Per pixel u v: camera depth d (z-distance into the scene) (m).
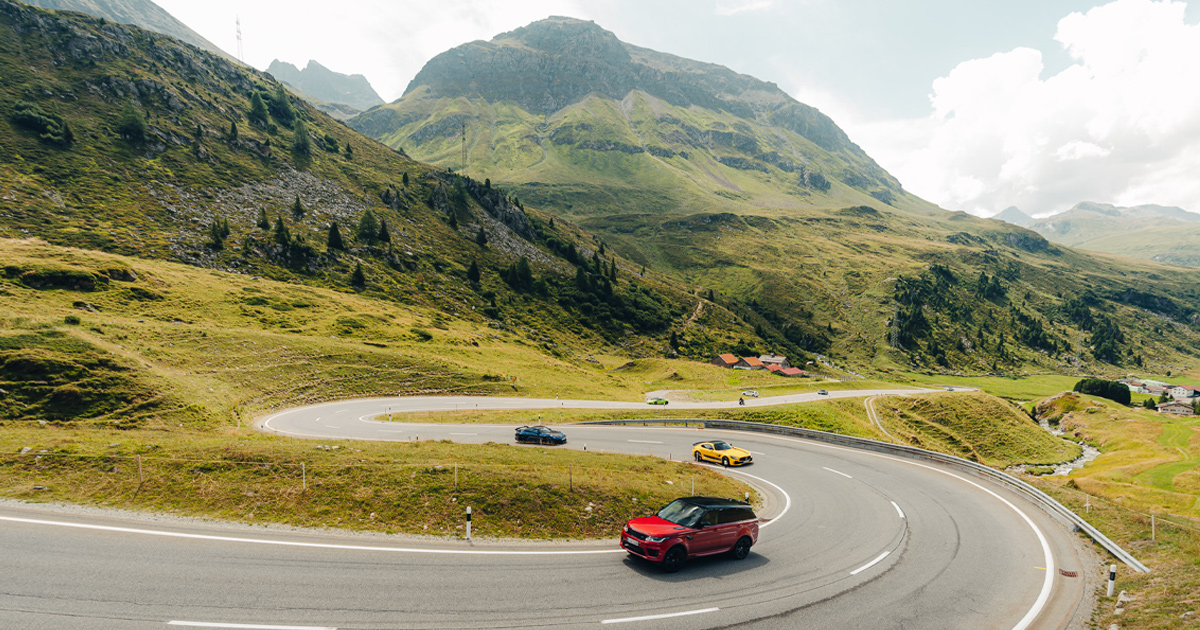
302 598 11.97
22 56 141.38
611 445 41.38
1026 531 21.52
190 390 40.44
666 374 100.69
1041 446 77.75
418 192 184.50
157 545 14.20
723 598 13.84
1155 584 14.92
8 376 32.62
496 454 27.64
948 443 71.62
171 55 176.75
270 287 94.19
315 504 17.91
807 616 13.02
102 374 35.91
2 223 87.06
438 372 71.19
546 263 180.88
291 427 42.09
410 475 20.14
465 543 16.42
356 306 96.69
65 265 70.62
